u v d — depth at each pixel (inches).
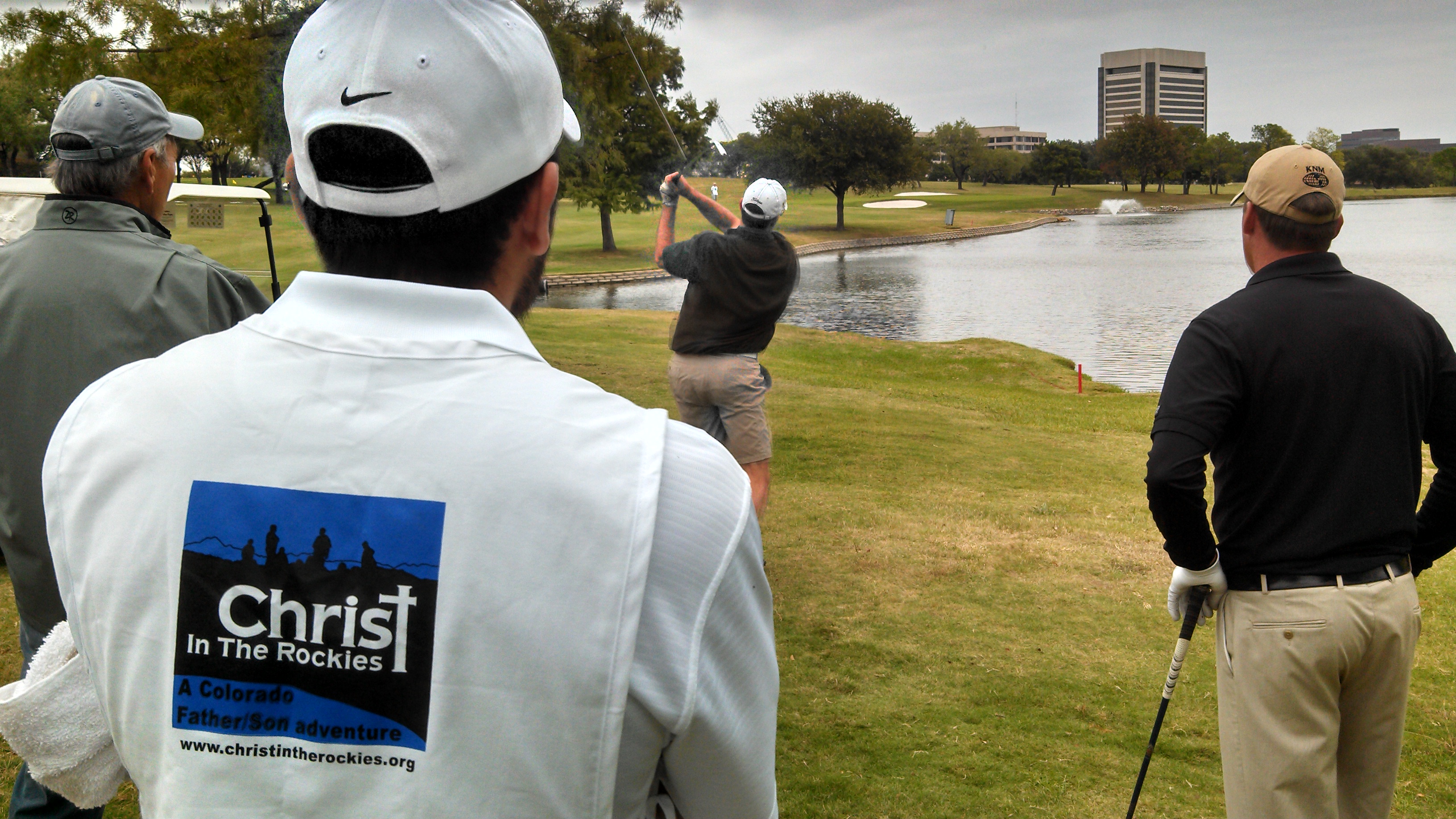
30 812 84.8
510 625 31.7
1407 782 134.0
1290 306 89.6
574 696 32.0
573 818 32.7
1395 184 6697.8
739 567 34.7
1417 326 90.8
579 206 1712.6
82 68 328.5
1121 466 384.8
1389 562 89.1
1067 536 256.1
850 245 2847.0
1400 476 89.1
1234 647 92.4
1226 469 92.7
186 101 305.3
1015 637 182.2
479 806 32.1
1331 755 90.1
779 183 169.6
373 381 33.4
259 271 261.9
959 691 158.9
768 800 39.2
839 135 2859.3
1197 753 141.6
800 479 330.0
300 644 32.3
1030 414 568.7
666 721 33.4
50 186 286.5
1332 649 88.0
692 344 171.9
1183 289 1876.2
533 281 39.9
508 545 31.9
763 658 37.0
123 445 34.8
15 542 83.0
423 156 34.1
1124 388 919.7
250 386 33.9
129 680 34.6
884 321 1502.2
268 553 32.4
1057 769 135.4
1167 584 216.5
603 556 32.1
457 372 33.6
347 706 32.2
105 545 34.8
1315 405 87.7
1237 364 89.1
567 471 32.4
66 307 82.4
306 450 32.7
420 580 31.8
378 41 34.4
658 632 32.8
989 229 3513.8
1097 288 1910.7
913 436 419.5
